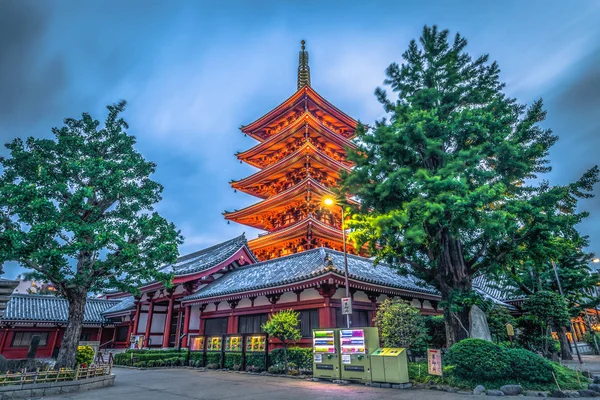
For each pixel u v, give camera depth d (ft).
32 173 45.60
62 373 41.47
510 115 53.72
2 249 38.88
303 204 128.06
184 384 46.85
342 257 79.36
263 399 34.94
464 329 49.85
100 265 46.73
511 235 50.42
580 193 47.93
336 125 151.84
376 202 51.47
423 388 41.22
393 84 62.28
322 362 49.65
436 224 50.39
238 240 106.11
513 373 39.63
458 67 58.34
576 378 41.93
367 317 68.08
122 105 55.06
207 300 82.64
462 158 47.19
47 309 107.34
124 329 116.47
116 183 47.98
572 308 90.17
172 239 51.13
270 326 57.11
